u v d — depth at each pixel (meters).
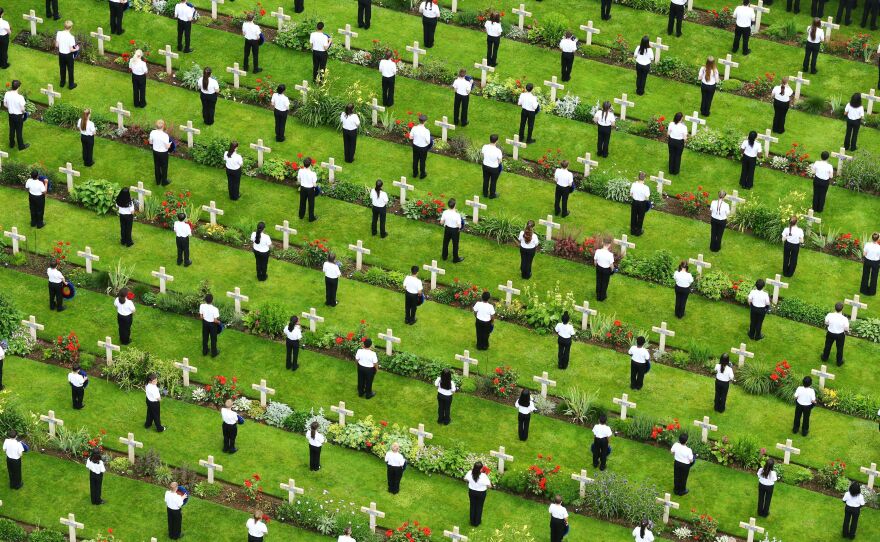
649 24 149.38
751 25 146.12
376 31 148.38
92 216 134.62
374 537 115.00
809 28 144.00
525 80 144.38
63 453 120.25
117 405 122.81
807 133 141.75
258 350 126.31
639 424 122.00
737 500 118.50
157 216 134.62
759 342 128.00
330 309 128.75
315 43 141.88
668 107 143.00
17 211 134.75
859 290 131.38
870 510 118.25
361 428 121.06
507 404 123.88
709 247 133.75
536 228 134.38
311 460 118.88
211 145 138.25
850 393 124.12
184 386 123.81
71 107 141.12
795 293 131.25
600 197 136.75
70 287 126.94
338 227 134.25
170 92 143.50
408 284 125.94
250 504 117.56
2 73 144.38
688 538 116.31
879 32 148.88
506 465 119.88
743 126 141.88
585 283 131.12
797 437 122.25
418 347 126.81
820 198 135.12
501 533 114.00
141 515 116.56
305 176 132.12
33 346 126.06
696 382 125.38
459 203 136.00
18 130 137.75
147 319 127.81
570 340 124.25
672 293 130.88
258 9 149.50
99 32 145.38
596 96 143.50
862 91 144.50
